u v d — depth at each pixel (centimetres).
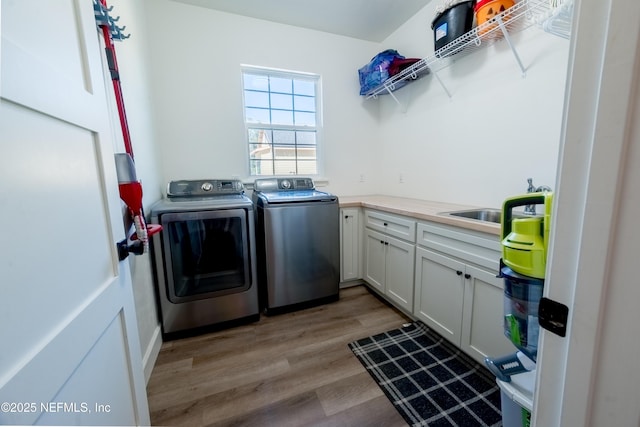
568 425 44
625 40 33
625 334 36
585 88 38
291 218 210
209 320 190
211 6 222
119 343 80
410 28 244
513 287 71
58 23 61
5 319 40
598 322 39
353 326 195
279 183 251
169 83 221
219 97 237
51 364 49
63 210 57
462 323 153
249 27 239
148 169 183
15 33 46
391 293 215
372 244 239
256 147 264
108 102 122
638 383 36
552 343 46
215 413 124
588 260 39
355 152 297
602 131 36
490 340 136
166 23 215
